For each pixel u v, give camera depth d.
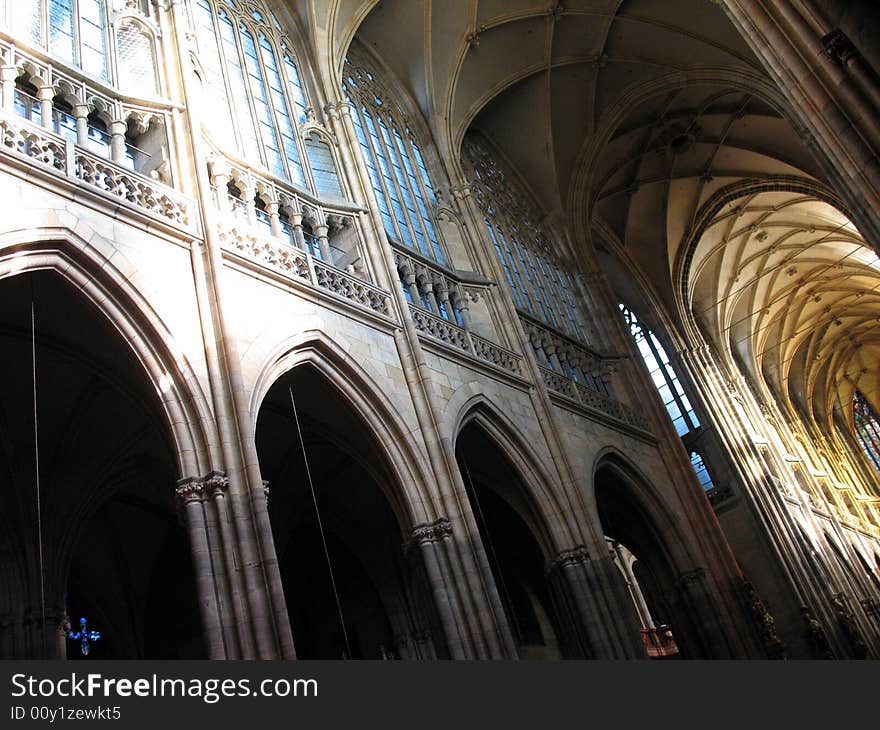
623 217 36.00
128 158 14.30
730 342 46.16
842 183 16.05
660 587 25.27
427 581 14.77
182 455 11.54
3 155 11.21
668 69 28.59
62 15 14.84
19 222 10.98
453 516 15.46
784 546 33.38
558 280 29.34
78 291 11.63
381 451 15.45
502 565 25.28
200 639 20.19
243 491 11.66
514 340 21.95
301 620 22.88
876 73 12.81
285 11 22.61
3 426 14.62
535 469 19.70
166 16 16.39
